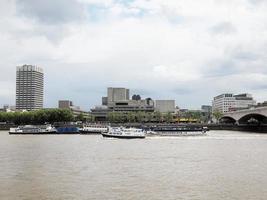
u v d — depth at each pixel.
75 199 51.69
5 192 55.94
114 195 53.69
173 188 58.16
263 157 99.75
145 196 53.03
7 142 159.50
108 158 97.50
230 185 60.31
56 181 63.78
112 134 196.88
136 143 154.25
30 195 54.09
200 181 63.66
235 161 90.94
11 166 81.81
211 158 97.44
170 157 99.94
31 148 127.94
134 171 74.50
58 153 110.56
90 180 64.62
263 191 56.06
